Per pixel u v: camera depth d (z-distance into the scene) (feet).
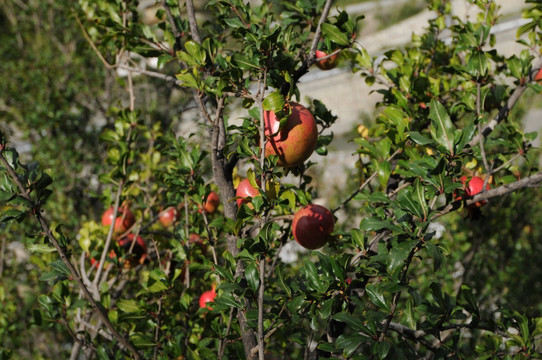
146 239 12.25
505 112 7.59
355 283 5.83
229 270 6.29
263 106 5.43
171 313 8.29
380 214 6.15
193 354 7.02
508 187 5.34
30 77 21.31
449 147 5.47
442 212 5.53
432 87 8.52
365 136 9.84
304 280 6.58
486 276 15.34
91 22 11.60
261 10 9.31
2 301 13.05
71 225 17.54
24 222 16.57
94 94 21.12
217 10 9.12
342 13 6.09
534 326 7.06
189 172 8.23
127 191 10.36
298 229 6.41
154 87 19.04
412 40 11.53
